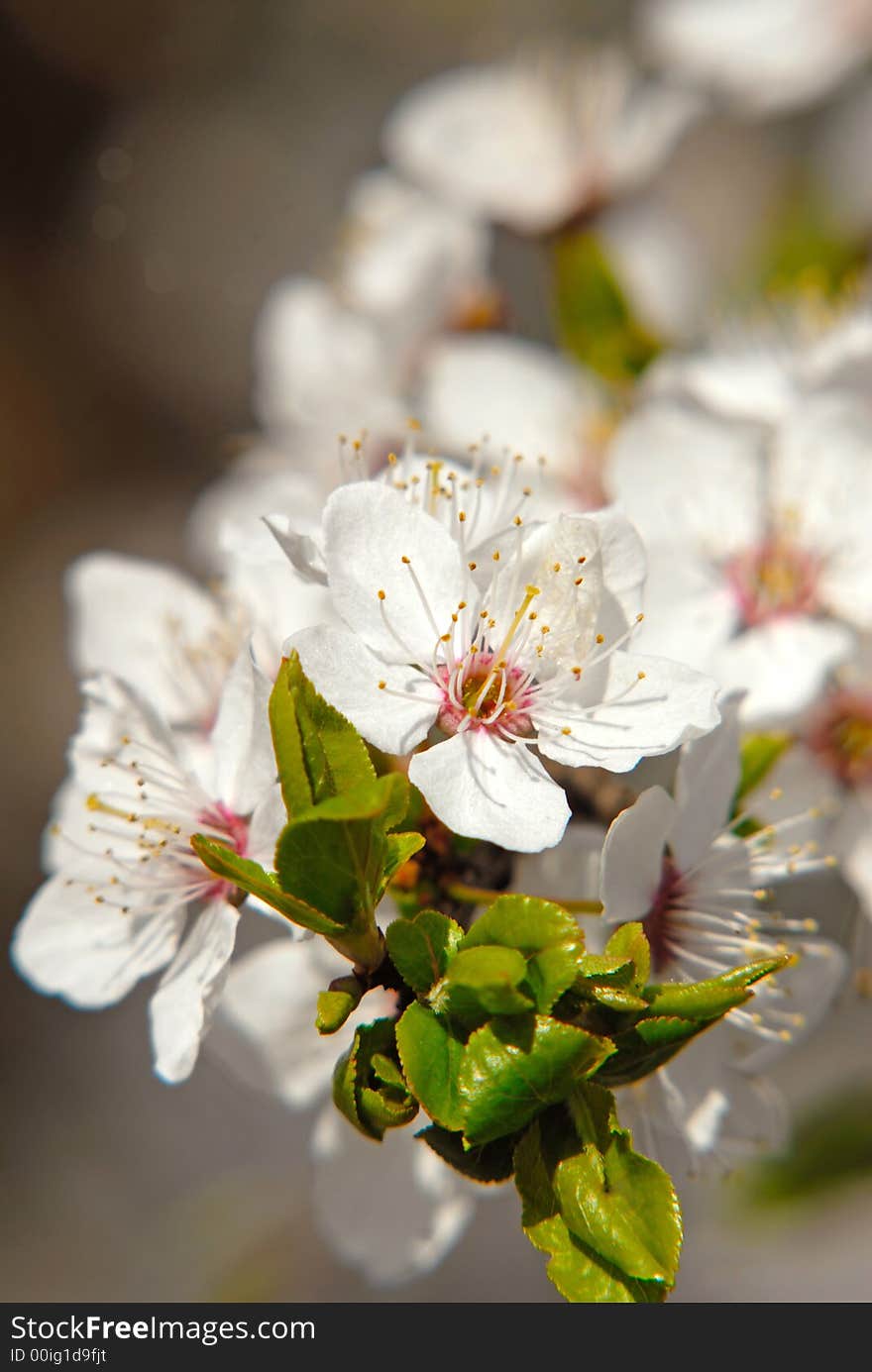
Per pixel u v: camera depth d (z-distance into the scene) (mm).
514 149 280
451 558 212
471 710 211
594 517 212
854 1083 285
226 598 229
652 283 285
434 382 260
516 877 215
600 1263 198
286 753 202
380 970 203
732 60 324
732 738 216
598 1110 200
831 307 281
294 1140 401
